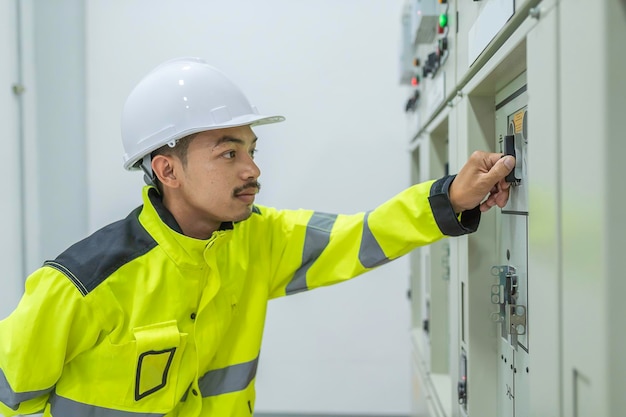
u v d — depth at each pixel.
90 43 2.54
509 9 0.72
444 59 1.23
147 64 2.54
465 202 0.90
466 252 1.04
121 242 0.92
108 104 2.55
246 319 1.07
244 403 1.06
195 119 0.90
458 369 1.11
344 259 1.09
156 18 2.53
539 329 0.64
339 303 2.55
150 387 0.93
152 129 0.92
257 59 2.52
